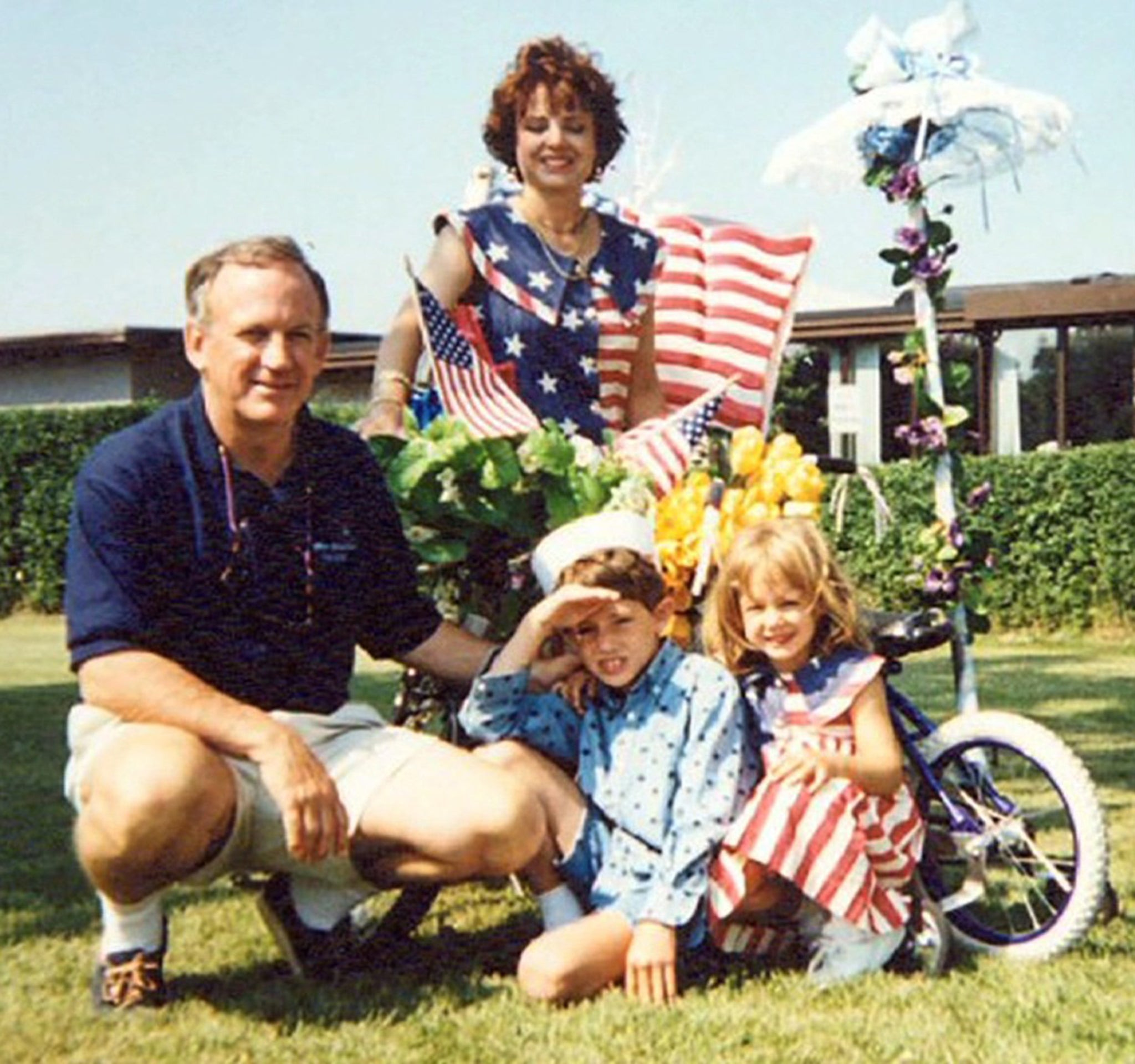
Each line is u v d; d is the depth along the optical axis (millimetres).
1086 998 3270
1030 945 3600
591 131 4465
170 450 3273
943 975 3463
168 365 24672
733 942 3502
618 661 3533
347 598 3467
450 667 3693
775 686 3592
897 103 4703
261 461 3330
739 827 3426
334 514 3436
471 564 4070
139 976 3262
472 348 4047
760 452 4039
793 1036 3035
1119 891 4180
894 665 3738
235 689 3355
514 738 3641
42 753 7367
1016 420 18859
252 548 3312
